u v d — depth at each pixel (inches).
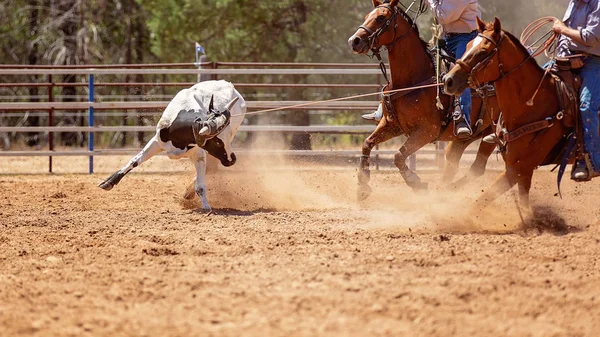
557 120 363.6
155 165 775.1
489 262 302.0
